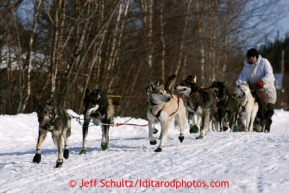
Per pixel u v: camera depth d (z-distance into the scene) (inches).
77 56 641.6
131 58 734.5
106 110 311.6
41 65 653.3
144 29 735.7
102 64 719.1
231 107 418.6
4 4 602.2
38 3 628.7
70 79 653.3
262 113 453.4
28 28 648.4
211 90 379.2
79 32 663.1
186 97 372.8
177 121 357.4
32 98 688.4
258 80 459.5
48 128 255.3
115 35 690.8
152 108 307.3
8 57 641.0
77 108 677.3
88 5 643.5
